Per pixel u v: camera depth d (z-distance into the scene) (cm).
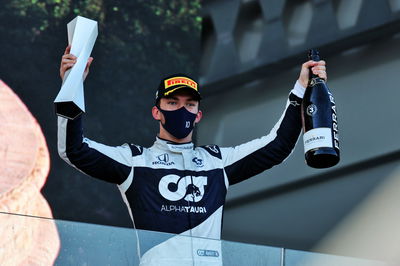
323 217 1862
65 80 895
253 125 1923
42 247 807
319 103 959
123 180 973
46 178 1516
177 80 1013
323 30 1919
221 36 1964
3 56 1531
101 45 1659
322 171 1883
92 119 1609
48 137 1534
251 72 1953
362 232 1834
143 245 845
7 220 797
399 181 1820
